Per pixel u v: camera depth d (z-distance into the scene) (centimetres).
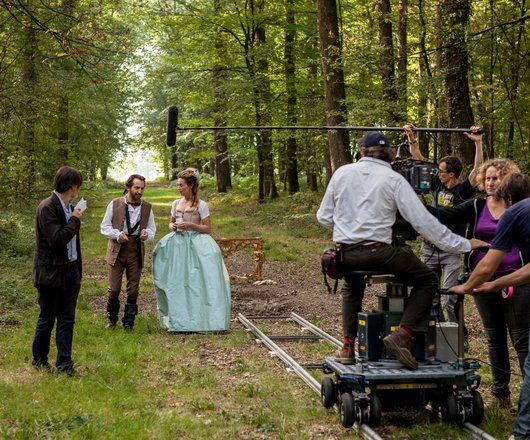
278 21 2764
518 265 548
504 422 543
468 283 507
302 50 2747
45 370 679
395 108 1823
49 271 660
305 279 1410
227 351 802
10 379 649
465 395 529
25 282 1208
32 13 1427
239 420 550
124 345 795
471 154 1427
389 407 562
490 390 641
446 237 516
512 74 1809
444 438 505
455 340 550
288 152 3088
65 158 2273
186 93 3031
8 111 1695
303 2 2742
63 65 1970
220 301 921
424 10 1777
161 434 508
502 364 579
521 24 1648
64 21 1437
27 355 737
